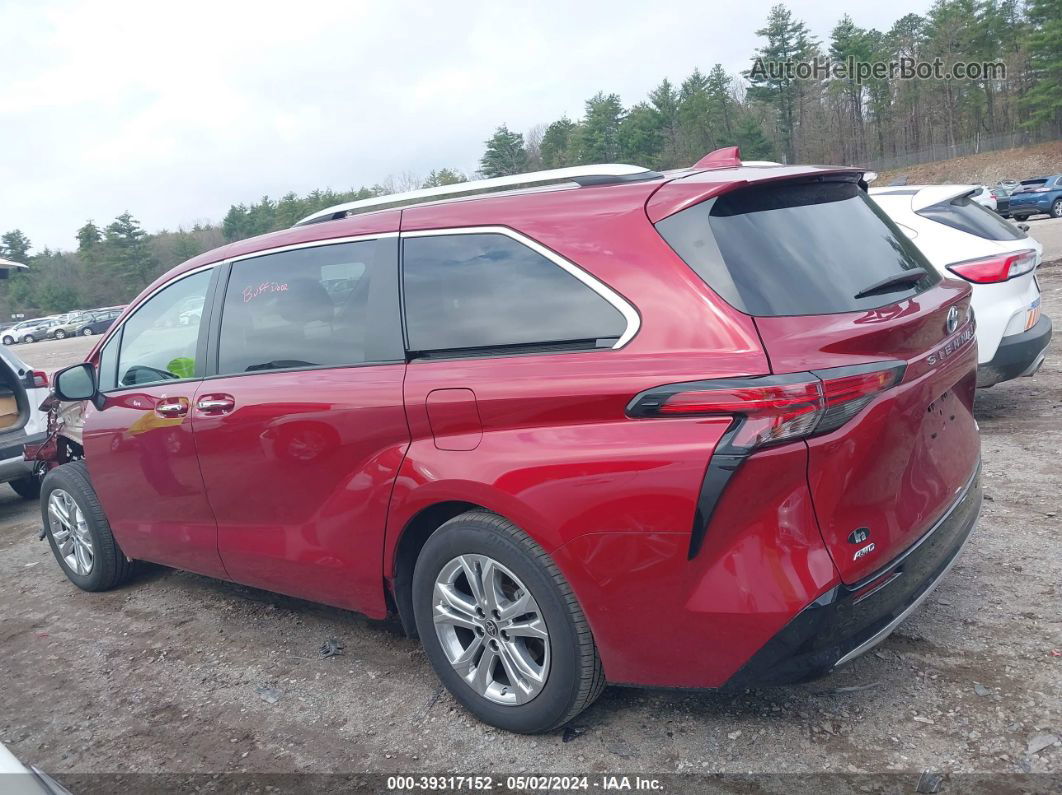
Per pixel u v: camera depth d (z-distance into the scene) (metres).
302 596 3.72
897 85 82.19
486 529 2.89
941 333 2.90
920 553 2.75
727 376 2.43
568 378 2.68
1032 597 3.60
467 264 3.07
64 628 4.51
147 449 4.16
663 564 2.54
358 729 3.23
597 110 88.06
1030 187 35.25
